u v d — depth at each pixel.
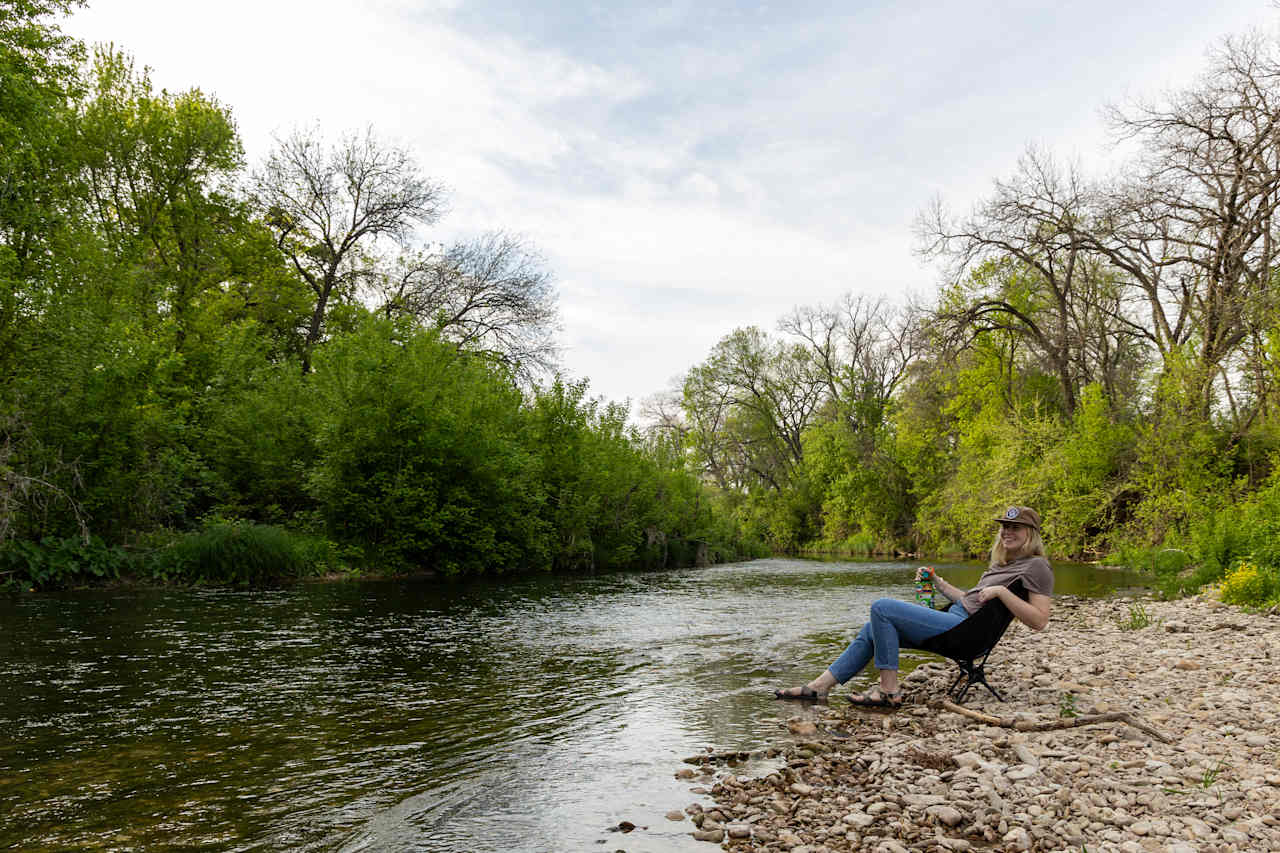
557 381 23.62
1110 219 25.08
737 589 16.14
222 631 8.96
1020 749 4.57
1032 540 5.82
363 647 8.33
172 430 14.98
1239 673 6.54
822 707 6.02
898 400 41.19
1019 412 29.73
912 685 6.68
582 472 22.59
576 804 3.97
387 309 29.88
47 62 18.23
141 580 13.04
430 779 4.34
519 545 20.28
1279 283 21.44
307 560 15.30
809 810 3.82
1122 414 26.39
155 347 14.20
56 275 14.05
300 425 18.38
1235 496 21.39
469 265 31.75
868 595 14.81
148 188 23.53
